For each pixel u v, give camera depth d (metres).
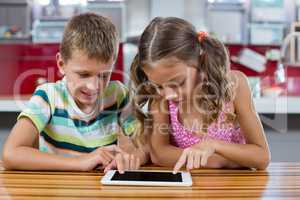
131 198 0.73
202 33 1.12
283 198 0.73
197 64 1.09
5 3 4.04
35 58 3.12
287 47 2.79
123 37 4.02
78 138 1.23
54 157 0.97
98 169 0.97
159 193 0.76
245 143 1.12
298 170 0.99
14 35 3.85
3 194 0.75
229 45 3.21
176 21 1.06
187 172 0.92
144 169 1.00
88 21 1.09
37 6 4.07
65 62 1.12
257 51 3.22
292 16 4.11
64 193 0.76
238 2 4.30
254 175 0.92
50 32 3.71
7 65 3.07
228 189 0.79
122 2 4.15
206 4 4.39
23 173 0.93
